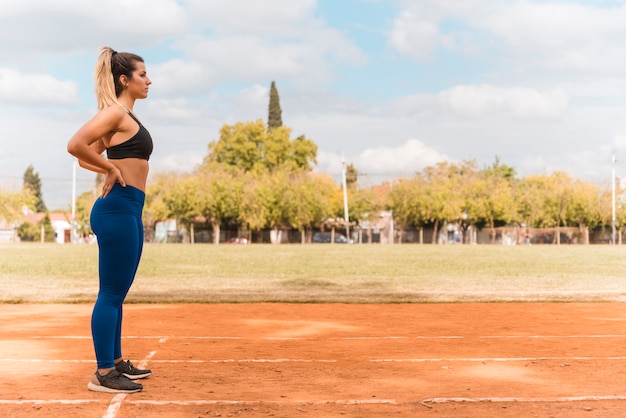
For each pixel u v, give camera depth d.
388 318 11.16
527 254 39.53
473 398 4.98
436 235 76.62
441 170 81.06
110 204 5.20
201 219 78.88
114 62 5.36
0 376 5.72
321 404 4.78
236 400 4.87
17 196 75.50
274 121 105.44
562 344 7.94
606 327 9.86
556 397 5.04
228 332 9.16
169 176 72.44
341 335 8.90
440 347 7.69
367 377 5.79
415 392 5.20
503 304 13.80
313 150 86.56
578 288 17.80
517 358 6.83
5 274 22.05
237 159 84.31
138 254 5.39
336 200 77.31
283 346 7.75
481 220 74.94
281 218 70.81
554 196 71.44
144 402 4.77
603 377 5.83
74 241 75.56
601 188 72.19
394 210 74.38
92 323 5.17
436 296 15.30
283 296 15.11
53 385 5.36
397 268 26.56
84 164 5.48
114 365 5.24
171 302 13.89
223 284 18.88
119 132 5.25
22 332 8.86
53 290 16.14
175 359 6.74
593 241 72.75
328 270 25.33
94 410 4.57
